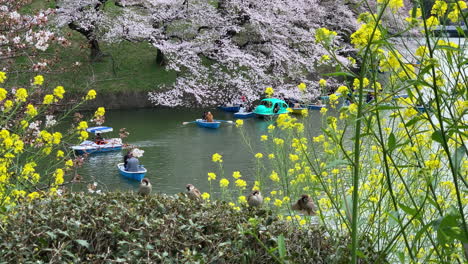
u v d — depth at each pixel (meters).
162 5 26.44
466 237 2.06
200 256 4.11
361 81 2.40
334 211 5.06
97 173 15.42
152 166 16.19
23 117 7.86
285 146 6.64
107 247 4.32
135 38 27.06
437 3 2.75
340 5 28.52
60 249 3.90
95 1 26.61
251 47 27.88
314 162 6.29
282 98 26.25
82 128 7.04
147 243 4.17
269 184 10.18
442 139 2.22
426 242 4.28
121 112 26.42
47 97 6.48
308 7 27.73
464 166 4.34
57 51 10.23
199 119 23.97
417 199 4.16
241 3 26.09
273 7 26.44
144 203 4.98
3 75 6.05
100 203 4.89
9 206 4.65
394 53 2.62
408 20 2.73
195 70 26.23
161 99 26.03
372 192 4.44
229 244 4.28
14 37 9.25
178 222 4.57
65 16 26.05
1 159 5.95
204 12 26.52
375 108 2.32
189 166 16.02
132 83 28.17
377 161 4.59
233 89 28.27
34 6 25.59
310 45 27.42
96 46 28.83
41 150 6.59
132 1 26.69
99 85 27.00
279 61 26.84
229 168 15.47
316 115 20.84
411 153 3.90
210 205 5.03
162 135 21.16
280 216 5.38
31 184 6.06
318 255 4.17
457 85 2.73
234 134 21.45
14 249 4.06
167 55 27.41
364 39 2.59
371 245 4.15
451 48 2.23
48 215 4.41
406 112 3.18
